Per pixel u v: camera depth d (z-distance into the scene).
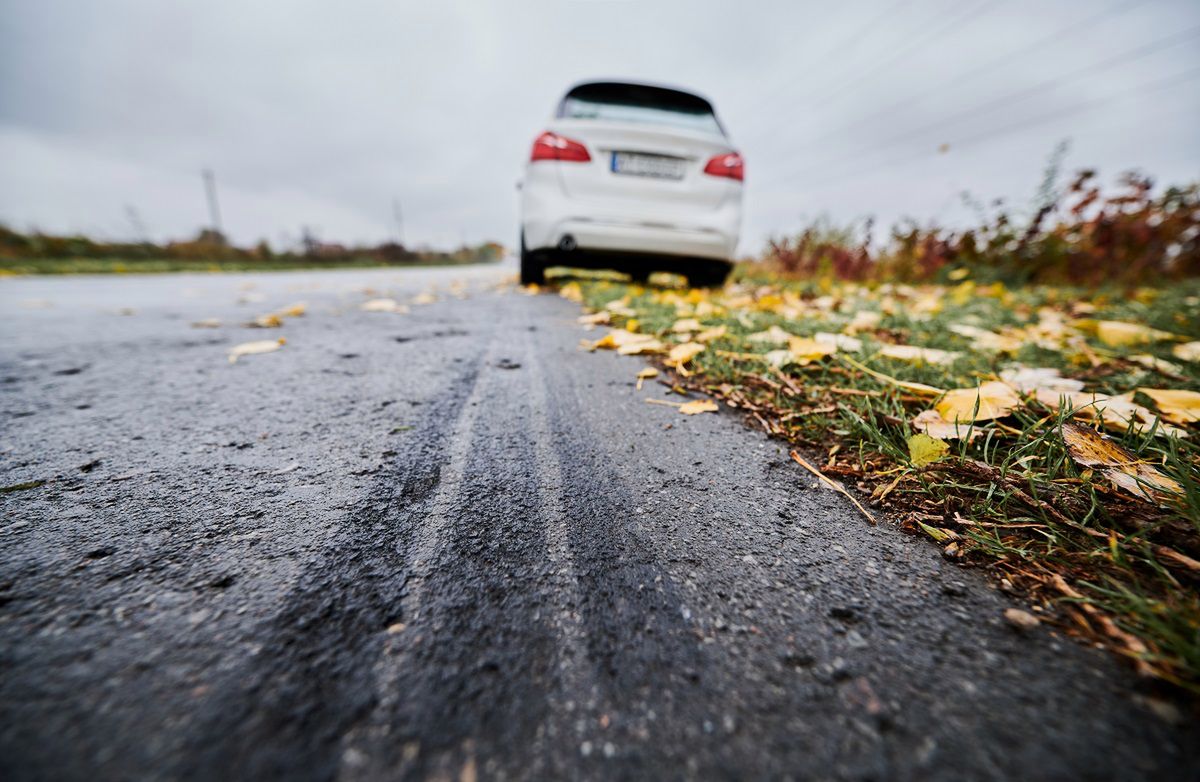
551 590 0.67
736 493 0.93
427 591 0.66
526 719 0.49
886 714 0.49
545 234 3.62
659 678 0.54
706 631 0.60
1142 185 4.79
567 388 1.53
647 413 1.33
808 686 0.53
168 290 5.73
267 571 0.69
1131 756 0.44
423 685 0.52
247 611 0.61
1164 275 5.49
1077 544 0.72
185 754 0.44
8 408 1.34
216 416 1.29
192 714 0.48
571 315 2.96
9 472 0.97
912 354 1.51
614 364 1.81
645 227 3.57
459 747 0.46
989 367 1.60
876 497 0.91
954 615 0.63
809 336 1.99
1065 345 2.00
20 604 0.61
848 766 0.45
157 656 0.54
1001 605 0.64
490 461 1.04
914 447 0.91
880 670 0.55
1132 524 0.74
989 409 1.01
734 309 2.80
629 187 3.55
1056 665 0.54
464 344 2.15
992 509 0.82
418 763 0.44
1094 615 0.61
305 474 0.98
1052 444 0.90
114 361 1.88
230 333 2.48
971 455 0.98
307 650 0.56
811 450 1.11
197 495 0.89
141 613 0.60
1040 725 0.48
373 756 0.45
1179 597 0.60
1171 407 1.14
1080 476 0.86
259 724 0.47
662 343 1.93
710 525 0.83
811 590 0.68
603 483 0.96
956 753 0.45
